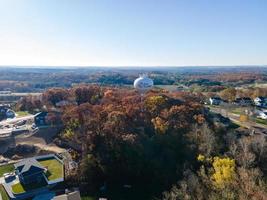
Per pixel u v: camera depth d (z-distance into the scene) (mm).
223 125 102750
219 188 66062
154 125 95938
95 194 76750
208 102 166125
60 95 157500
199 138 87500
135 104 110875
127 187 79812
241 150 82250
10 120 140125
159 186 78062
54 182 77562
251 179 67125
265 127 113125
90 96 148500
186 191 66188
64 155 95562
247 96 183375
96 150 88125
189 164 79812
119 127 93375
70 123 111250
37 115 126250
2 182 79375
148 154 84812
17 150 101625
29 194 73375
